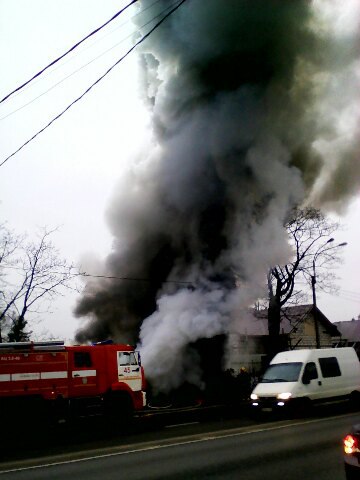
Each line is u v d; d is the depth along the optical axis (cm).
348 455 529
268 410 1381
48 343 1476
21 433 1384
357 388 1545
